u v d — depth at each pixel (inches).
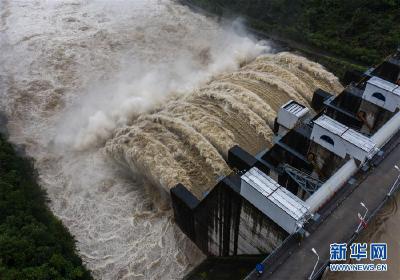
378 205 1179.3
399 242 1119.0
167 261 1469.0
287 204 1073.5
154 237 1537.9
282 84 2066.9
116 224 1582.2
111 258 1469.0
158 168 1614.2
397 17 2459.4
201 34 2923.2
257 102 1914.4
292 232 1083.9
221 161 1630.2
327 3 2751.0
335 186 1202.6
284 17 2842.0
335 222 1131.3
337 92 2151.8
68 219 1603.1
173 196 1398.9
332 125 1338.6
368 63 2326.5
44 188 1718.8
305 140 1437.0
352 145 1258.6
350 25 2529.5
